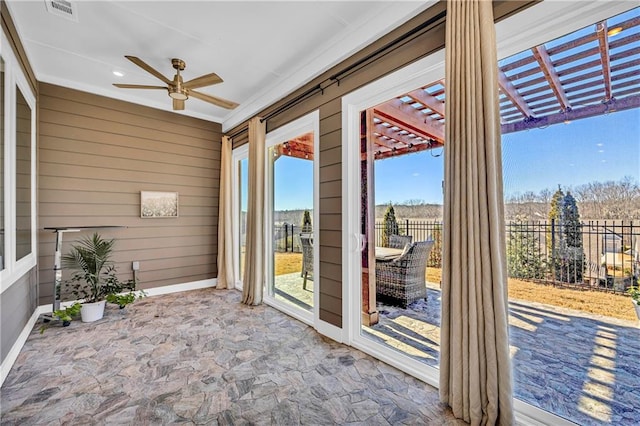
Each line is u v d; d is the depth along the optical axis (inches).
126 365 92.0
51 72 137.3
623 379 58.0
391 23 90.0
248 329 121.5
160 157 177.6
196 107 182.2
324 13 95.7
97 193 156.0
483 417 64.0
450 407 71.4
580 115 61.7
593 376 61.3
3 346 86.5
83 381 83.0
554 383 65.9
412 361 88.3
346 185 108.5
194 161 191.5
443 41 79.5
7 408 71.1
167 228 179.8
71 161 148.6
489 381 62.9
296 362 94.3
